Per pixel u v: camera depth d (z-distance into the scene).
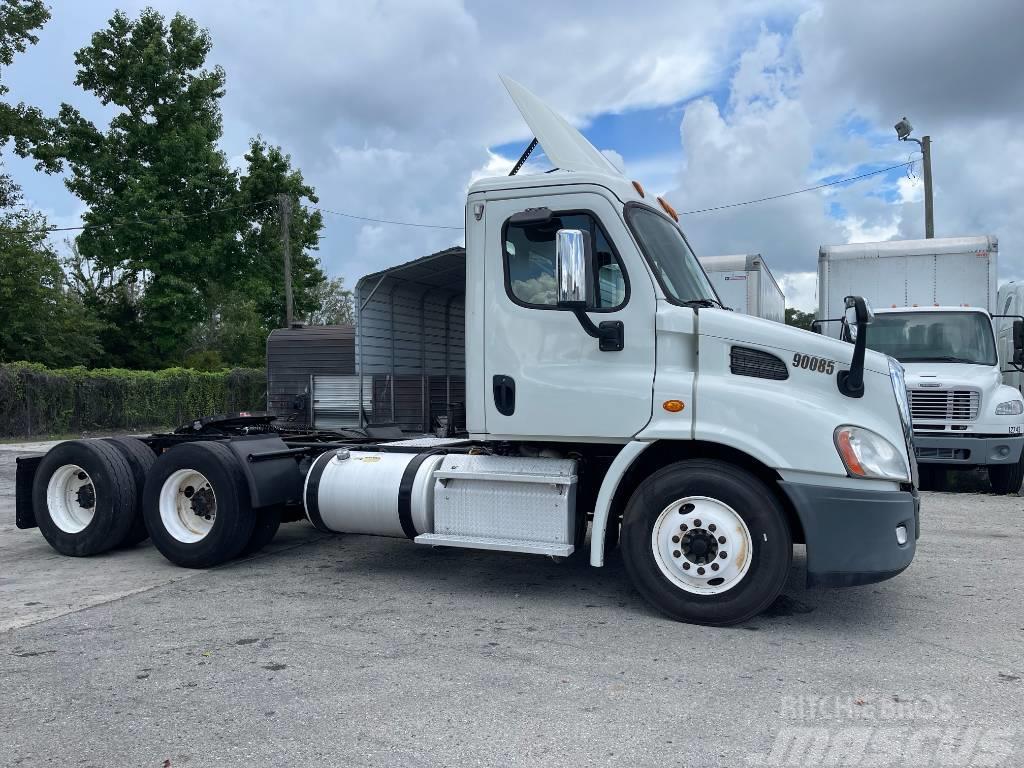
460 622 4.95
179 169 35.44
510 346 5.21
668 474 4.87
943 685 3.92
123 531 6.70
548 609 5.23
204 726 3.50
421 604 5.36
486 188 5.30
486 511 5.34
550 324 5.12
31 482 7.09
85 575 6.18
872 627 4.83
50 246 35.06
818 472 4.55
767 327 4.78
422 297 8.98
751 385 4.73
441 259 7.72
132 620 5.00
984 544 7.15
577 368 5.06
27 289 30.30
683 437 4.77
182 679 4.03
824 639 4.61
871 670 4.12
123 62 35.16
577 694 3.82
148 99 36.16
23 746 3.33
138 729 3.47
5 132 30.61
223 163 36.50
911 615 5.07
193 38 36.84
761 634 4.70
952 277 11.66
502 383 5.24
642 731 3.42
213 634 4.72
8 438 20.02
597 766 3.13
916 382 10.13
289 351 13.18
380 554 6.88
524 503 5.21
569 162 5.72
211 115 37.59
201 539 6.26
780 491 4.82
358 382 8.15
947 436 10.05
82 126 34.78
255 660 4.29
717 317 4.82
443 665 4.20
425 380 9.04
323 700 3.76
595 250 5.04
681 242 5.69
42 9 30.00
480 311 5.30
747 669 4.14
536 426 5.14
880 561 4.51
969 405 9.98
